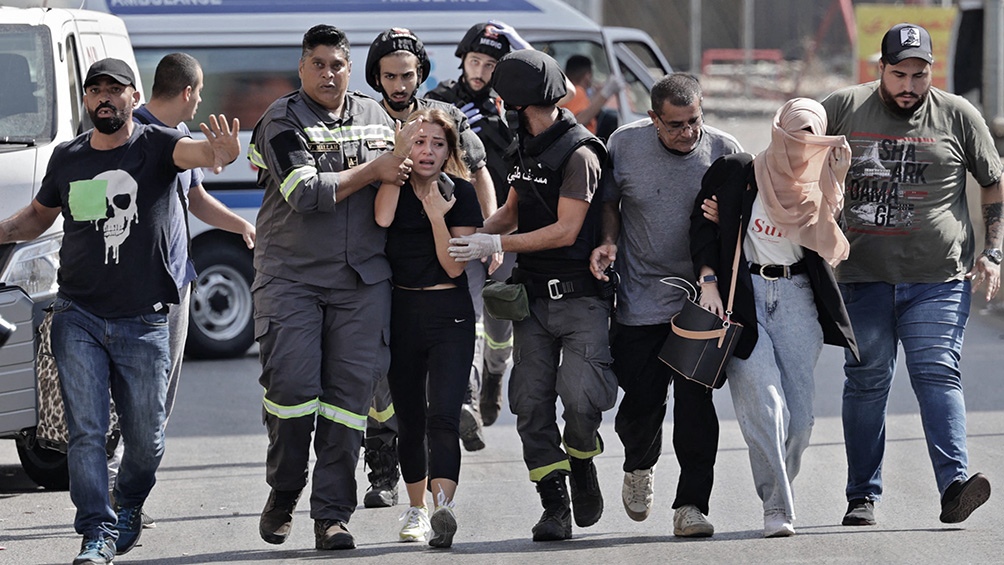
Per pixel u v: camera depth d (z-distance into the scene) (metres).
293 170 21.42
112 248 20.67
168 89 23.95
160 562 22.05
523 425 23.11
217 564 21.69
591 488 23.44
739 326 21.91
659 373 23.16
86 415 20.69
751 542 22.17
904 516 24.34
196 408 37.00
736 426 33.88
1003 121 53.03
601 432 33.53
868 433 23.70
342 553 22.08
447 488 22.19
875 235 23.08
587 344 22.58
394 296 22.45
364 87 46.19
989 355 42.31
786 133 21.50
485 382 32.19
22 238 21.45
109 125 20.47
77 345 20.73
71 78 30.31
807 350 22.17
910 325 23.09
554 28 48.38
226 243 44.59
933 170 22.92
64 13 31.36
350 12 46.41
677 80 21.94
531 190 22.50
